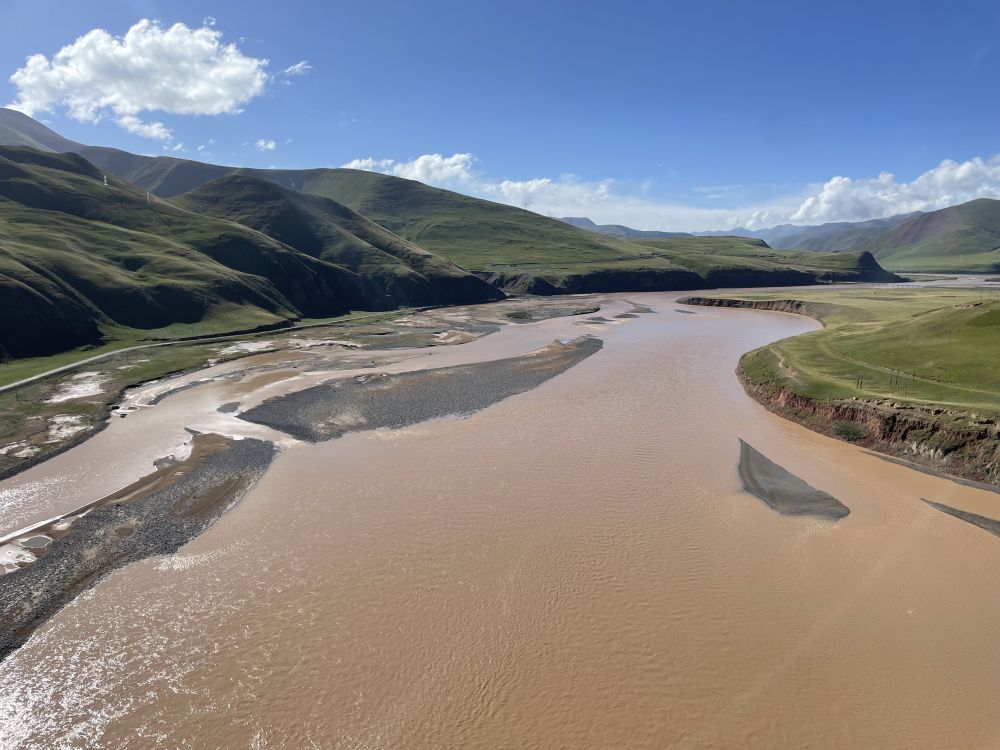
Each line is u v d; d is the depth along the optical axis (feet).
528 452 137.69
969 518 105.60
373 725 64.13
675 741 62.13
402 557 94.38
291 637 76.95
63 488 119.34
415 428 155.02
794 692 68.08
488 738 62.44
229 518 107.04
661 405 176.96
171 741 62.39
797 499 113.91
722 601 83.76
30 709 66.54
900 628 78.07
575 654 73.87
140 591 86.22
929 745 61.52
